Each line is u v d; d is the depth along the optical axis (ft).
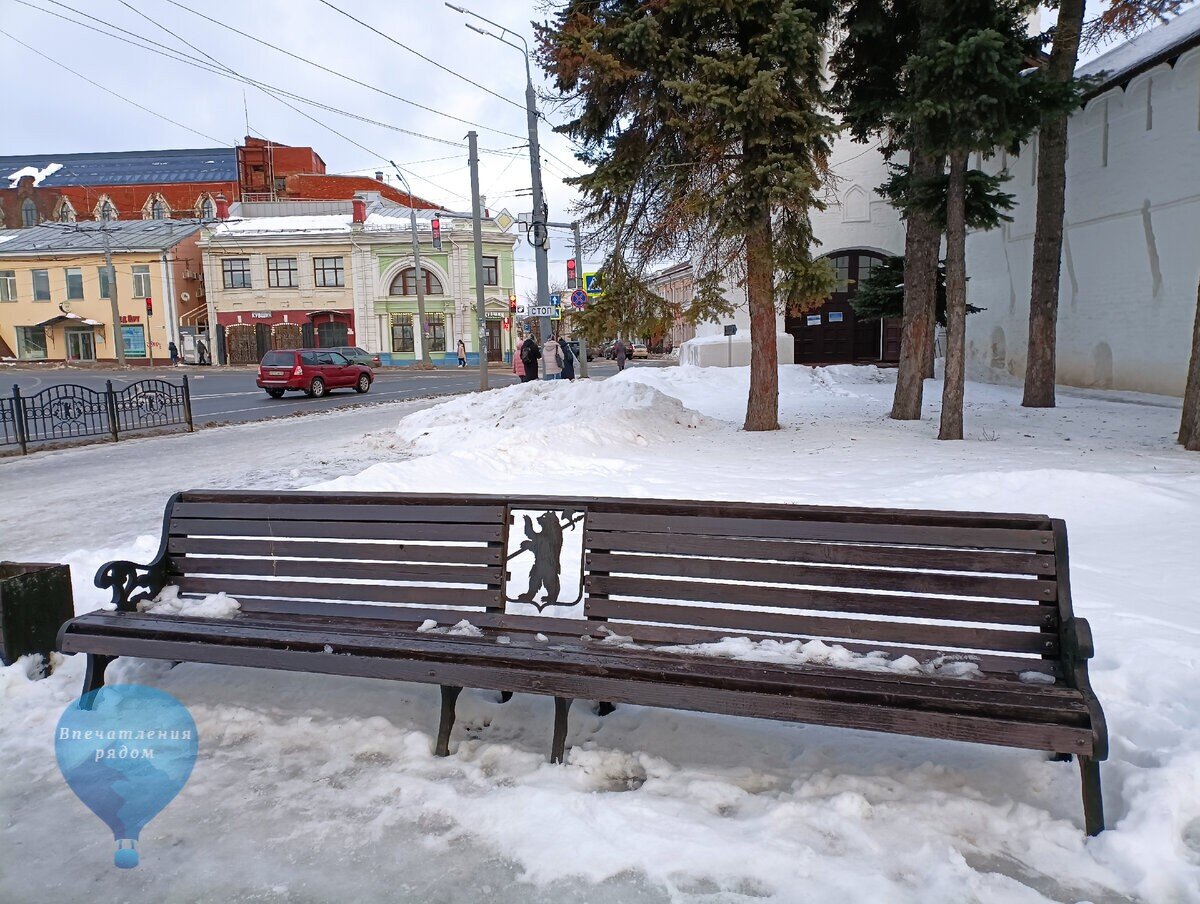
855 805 8.75
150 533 24.12
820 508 10.49
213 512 12.96
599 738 10.58
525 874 8.07
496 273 172.24
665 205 38.65
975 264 76.13
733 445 35.32
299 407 78.48
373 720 11.11
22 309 172.76
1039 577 9.66
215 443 49.16
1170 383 51.01
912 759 9.84
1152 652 12.11
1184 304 49.65
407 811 9.16
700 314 41.52
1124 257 54.95
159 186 204.74
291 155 199.11
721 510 10.80
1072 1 41.52
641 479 27.09
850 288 84.84
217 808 9.34
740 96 31.94
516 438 31.37
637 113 36.68
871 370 75.82
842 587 10.23
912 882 7.74
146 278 169.27
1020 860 8.07
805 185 32.81
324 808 9.29
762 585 10.94
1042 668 9.43
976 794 9.10
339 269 167.84
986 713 8.27
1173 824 8.10
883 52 40.98
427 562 11.85
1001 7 31.99
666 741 10.42
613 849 8.26
